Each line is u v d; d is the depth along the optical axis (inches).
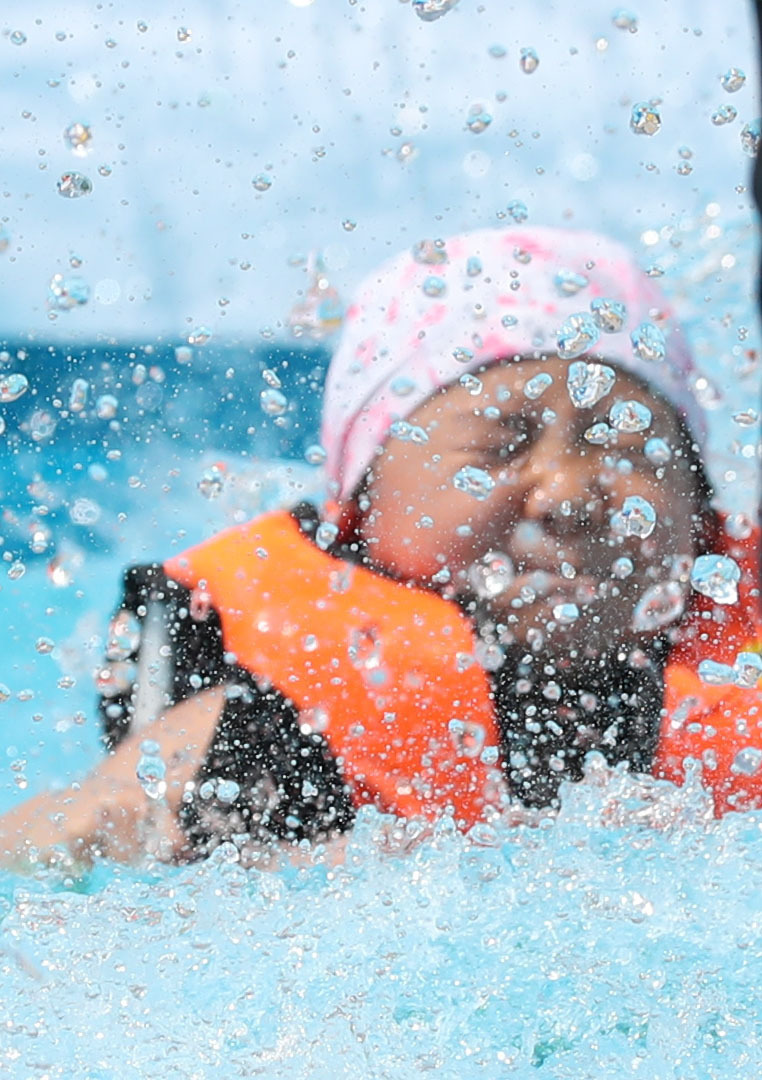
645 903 181.6
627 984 160.4
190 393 438.9
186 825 213.8
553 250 259.1
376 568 242.4
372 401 250.7
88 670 270.2
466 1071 144.1
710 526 240.5
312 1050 148.3
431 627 231.3
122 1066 145.3
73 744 264.2
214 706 224.7
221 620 232.1
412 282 258.1
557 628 231.3
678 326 259.3
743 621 235.8
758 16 236.4
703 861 193.3
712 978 161.6
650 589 232.7
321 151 310.3
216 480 301.6
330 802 217.2
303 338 285.0
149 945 173.2
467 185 473.7
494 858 196.9
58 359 447.5
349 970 166.1
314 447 262.8
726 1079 140.9
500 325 250.4
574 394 224.1
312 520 253.6
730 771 224.4
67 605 426.9
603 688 229.8
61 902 185.6
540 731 226.4
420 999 158.4
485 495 235.8
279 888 190.2
